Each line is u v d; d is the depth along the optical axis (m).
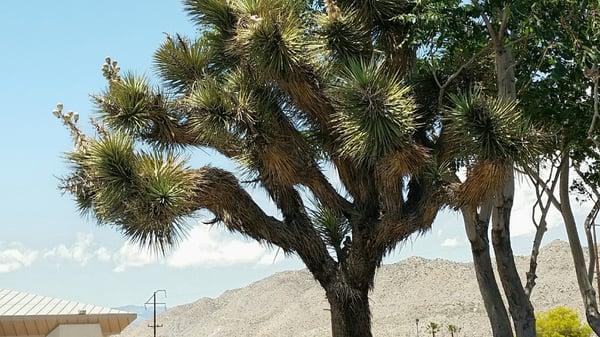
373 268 11.13
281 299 158.50
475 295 123.69
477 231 13.80
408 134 9.73
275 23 10.07
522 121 9.82
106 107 10.90
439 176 10.29
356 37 10.93
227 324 155.62
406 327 115.88
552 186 16.05
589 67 12.92
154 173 9.87
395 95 9.61
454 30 12.13
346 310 11.18
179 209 9.79
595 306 17.00
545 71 14.12
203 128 10.46
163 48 11.98
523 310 13.97
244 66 10.83
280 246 11.14
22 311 15.10
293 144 10.72
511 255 14.05
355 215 11.08
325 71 10.52
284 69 10.13
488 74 13.00
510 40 13.17
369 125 9.45
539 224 15.88
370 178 10.88
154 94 11.05
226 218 10.68
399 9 11.57
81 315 15.12
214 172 10.48
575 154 16.73
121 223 9.97
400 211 10.48
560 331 54.12
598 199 17.98
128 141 10.10
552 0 11.99
